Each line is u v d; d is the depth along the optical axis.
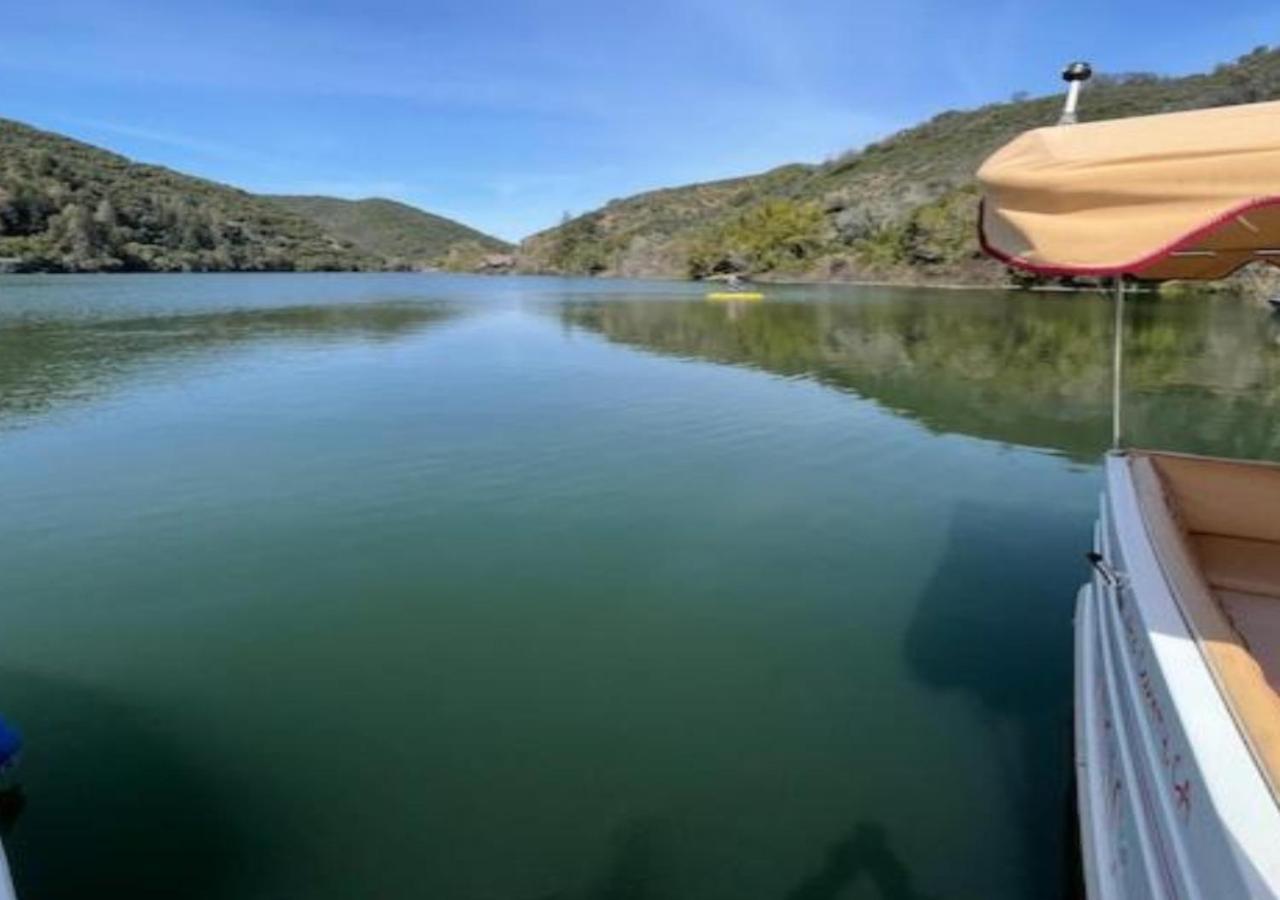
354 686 5.96
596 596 7.43
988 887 4.04
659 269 120.25
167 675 6.12
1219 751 2.33
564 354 23.47
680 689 5.89
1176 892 2.43
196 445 12.48
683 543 8.66
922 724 5.39
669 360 22.11
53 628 6.83
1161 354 22.19
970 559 8.23
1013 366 20.58
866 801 4.66
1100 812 3.57
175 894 4.05
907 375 19.31
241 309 41.12
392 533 8.92
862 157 119.44
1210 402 15.92
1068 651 6.34
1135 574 3.41
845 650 6.42
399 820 4.57
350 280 100.12
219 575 7.88
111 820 4.57
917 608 7.15
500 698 5.80
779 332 29.44
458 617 7.05
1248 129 2.27
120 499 10.01
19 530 9.01
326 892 4.07
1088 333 27.31
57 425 13.83
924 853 4.26
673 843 4.38
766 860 4.25
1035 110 101.19
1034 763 4.96
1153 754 2.79
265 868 4.22
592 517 9.44
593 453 12.15
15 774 4.96
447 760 5.09
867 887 4.05
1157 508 4.01
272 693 5.87
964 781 4.82
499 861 4.27
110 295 50.91
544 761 5.07
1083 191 2.38
